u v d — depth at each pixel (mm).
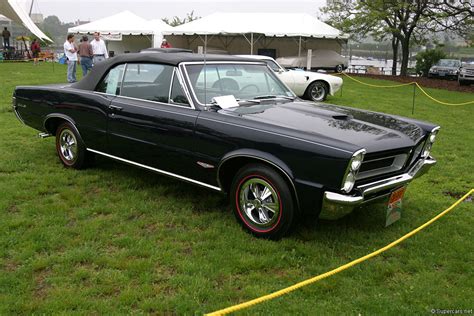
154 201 4770
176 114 4363
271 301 3053
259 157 3777
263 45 30609
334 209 3523
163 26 30531
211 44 31625
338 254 3803
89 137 5312
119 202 4719
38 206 4500
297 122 4020
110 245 3811
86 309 2910
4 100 10836
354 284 3324
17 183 5125
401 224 4441
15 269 3375
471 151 7699
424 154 4461
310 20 28719
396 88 20172
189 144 4277
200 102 4359
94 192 5008
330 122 4094
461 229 4355
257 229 3992
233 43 31266
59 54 31672
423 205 5000
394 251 3865
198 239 3951
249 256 3652
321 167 3492
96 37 16250
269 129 3814
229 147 3984
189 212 4504
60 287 3148
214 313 2512
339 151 3422
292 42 30188
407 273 3539
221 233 4070
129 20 30422
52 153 6441
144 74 4812
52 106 5637
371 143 3674
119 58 5121
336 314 2939
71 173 5562
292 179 3629
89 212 4430
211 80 4594
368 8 28344
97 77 5281
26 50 30266
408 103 14039
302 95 13359
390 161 3973
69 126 5531
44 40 30812
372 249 3887
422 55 36375
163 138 4480
